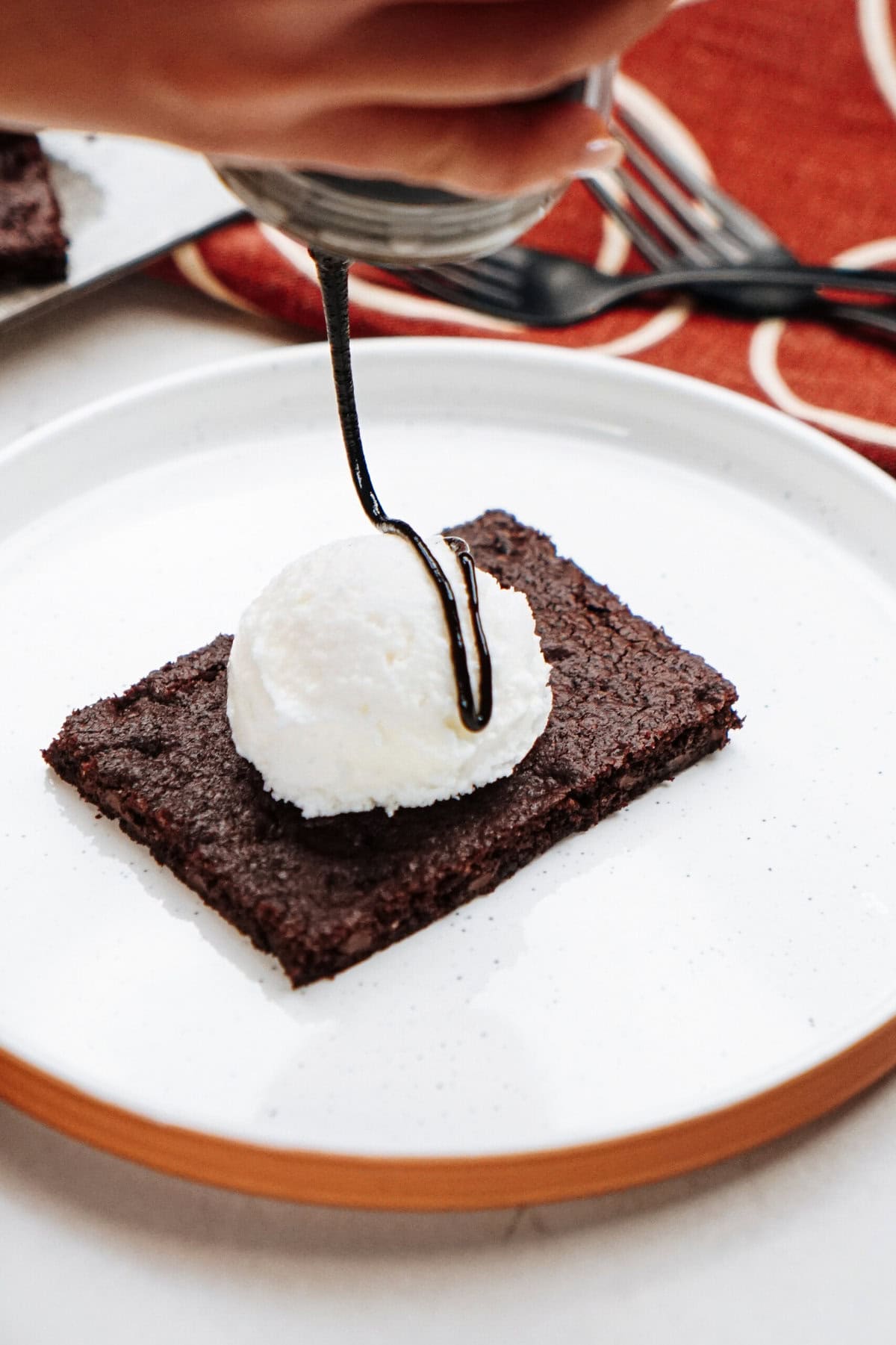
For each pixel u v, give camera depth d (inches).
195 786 18.9
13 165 23.6
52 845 19.1
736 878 19.0
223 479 22.1
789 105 25.6
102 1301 16.9
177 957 18.3
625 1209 17.4
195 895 18.8
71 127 16.0
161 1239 17.2
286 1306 16.9
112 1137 17.3
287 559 21.4
